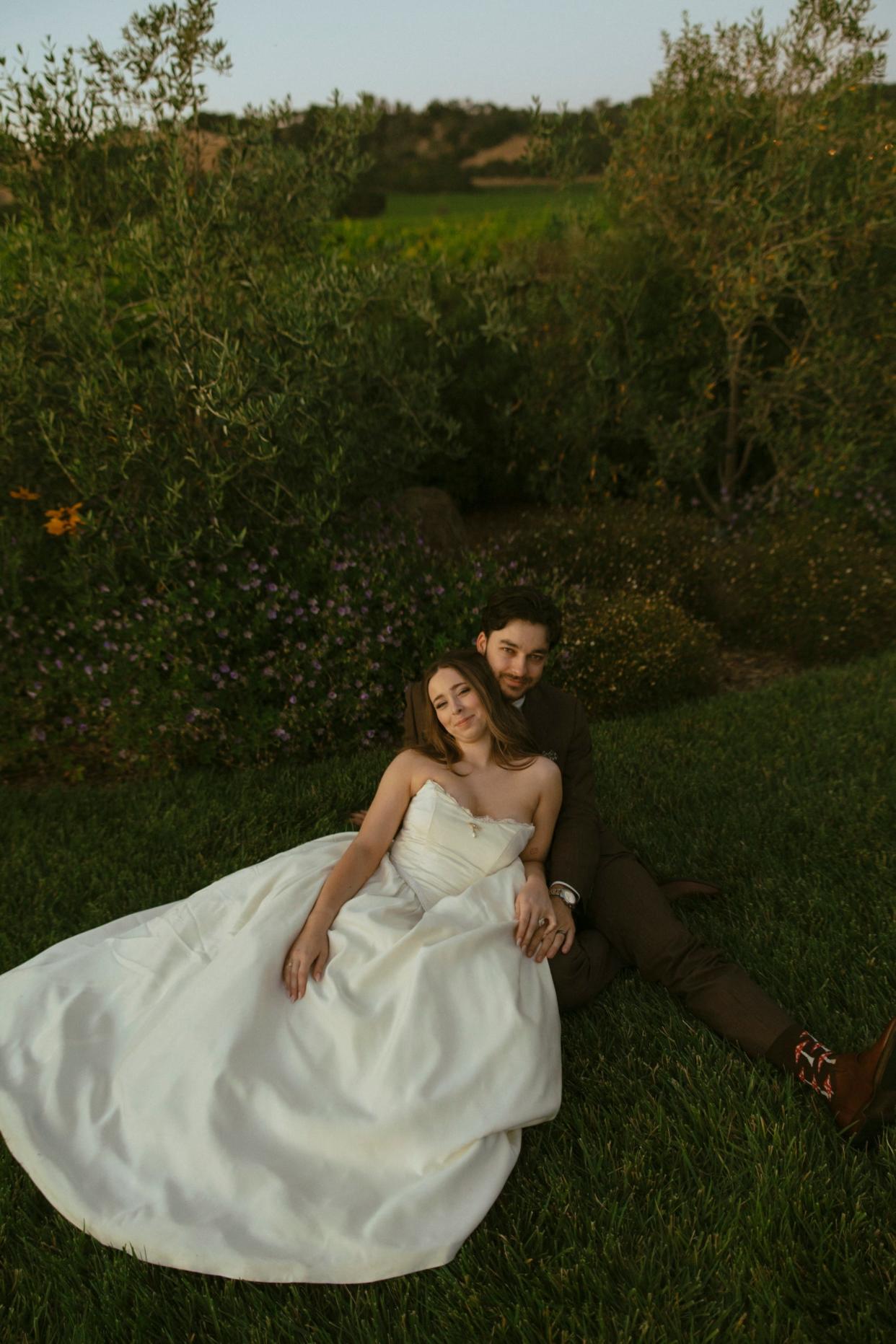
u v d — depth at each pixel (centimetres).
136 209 573
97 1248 213
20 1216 222
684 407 761
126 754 473
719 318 751
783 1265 201
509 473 834
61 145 530
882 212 697
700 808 406
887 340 725
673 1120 241
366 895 269
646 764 448
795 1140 227
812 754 447
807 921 325
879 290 738
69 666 488
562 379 792
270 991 242
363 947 251
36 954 320
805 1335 185
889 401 711
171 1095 226
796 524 698
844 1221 208
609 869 303
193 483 506
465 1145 219
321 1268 200
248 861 379
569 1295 198
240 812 418
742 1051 266
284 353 523
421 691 316
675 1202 218
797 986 292
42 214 548
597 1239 211
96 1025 253
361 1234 204
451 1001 239
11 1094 231
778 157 708
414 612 511
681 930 286
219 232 536
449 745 295
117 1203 213
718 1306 193
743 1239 208
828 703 514
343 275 546
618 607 554
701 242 745
